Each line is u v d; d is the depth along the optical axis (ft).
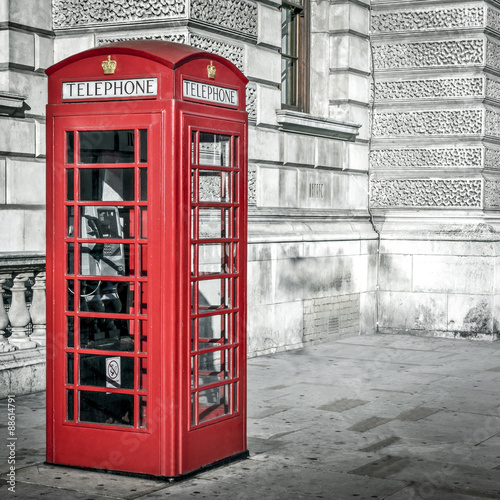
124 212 18.45
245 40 34.22
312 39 41.81
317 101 41.96
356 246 41.29
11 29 28.86
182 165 18.02
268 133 36.24
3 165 28.19
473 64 41.47
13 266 27.30
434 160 42.32
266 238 35.17
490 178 42.04
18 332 28.14
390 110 43.14
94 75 18.45
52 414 19.40
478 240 40.63
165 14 30.58
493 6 42.09
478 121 41.55
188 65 18.26
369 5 43.14
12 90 28.89
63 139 18.75
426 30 42.22
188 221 18.26
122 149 18.40
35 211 29.25
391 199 43.04
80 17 31.14
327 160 40.29
